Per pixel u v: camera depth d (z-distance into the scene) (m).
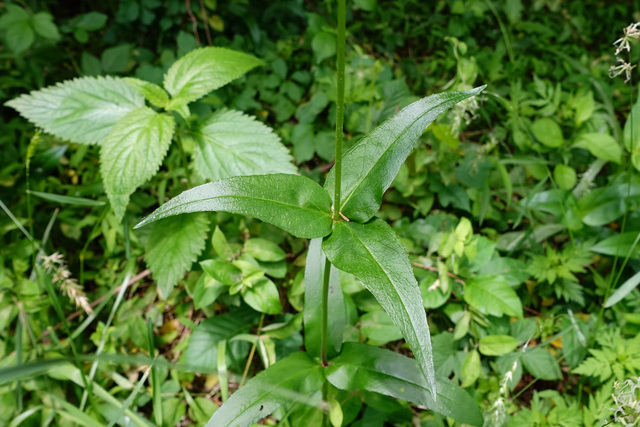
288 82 0.55
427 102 0.24
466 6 0.61
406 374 0.29
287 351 0.37
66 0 0.65
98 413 0.34
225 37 0.61
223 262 0.35
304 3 0.67
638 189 0.40
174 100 0.34
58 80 0.56
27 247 0.41
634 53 0.57
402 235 0.43
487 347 0.35
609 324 0.37
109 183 0.32
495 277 0.37
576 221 0.41
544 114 0.48
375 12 0.64
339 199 0.24
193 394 0.38
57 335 0.39
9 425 0.33
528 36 0.63
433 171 0.46
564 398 0.36
